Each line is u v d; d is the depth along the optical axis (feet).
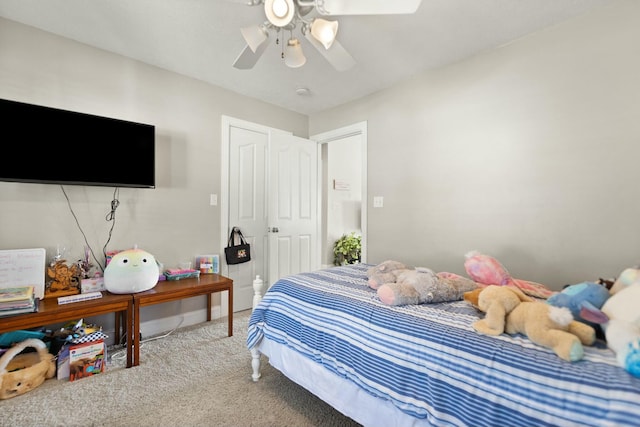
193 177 9.53
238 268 10.87
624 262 5.86
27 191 6.82
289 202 11.78
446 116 8.46
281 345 5.54
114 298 6.64
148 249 8.63
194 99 9.51
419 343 3.60
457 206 8.25
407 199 9.39
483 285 5.34
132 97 8.29
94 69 7.68
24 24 6.76
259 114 11.23
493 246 7.58
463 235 8.13
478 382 3.05
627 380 2.49
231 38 7.28
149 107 8.60
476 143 7.88
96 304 6.37
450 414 3.19
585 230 6.29
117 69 8.04
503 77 7.41
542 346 3.07
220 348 7.67
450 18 6.42
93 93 7.68
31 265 6.65
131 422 4.86
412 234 9.26
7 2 6.04
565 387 2.61
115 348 7.61
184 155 9.33
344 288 5.46
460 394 3.15
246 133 11.07
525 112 7.07
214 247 10.05
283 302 5.65
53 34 7.12
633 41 5.76
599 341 3.18
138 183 8.03
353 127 11.12
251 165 11.25
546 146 6.78
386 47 7.58
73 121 7.10
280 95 10.79
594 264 6.18
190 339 8.23
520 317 3.29
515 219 7.22
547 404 2.64
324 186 14.74
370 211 10.46
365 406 4.12
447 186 8.45
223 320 9.83
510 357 2.98
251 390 5.79
